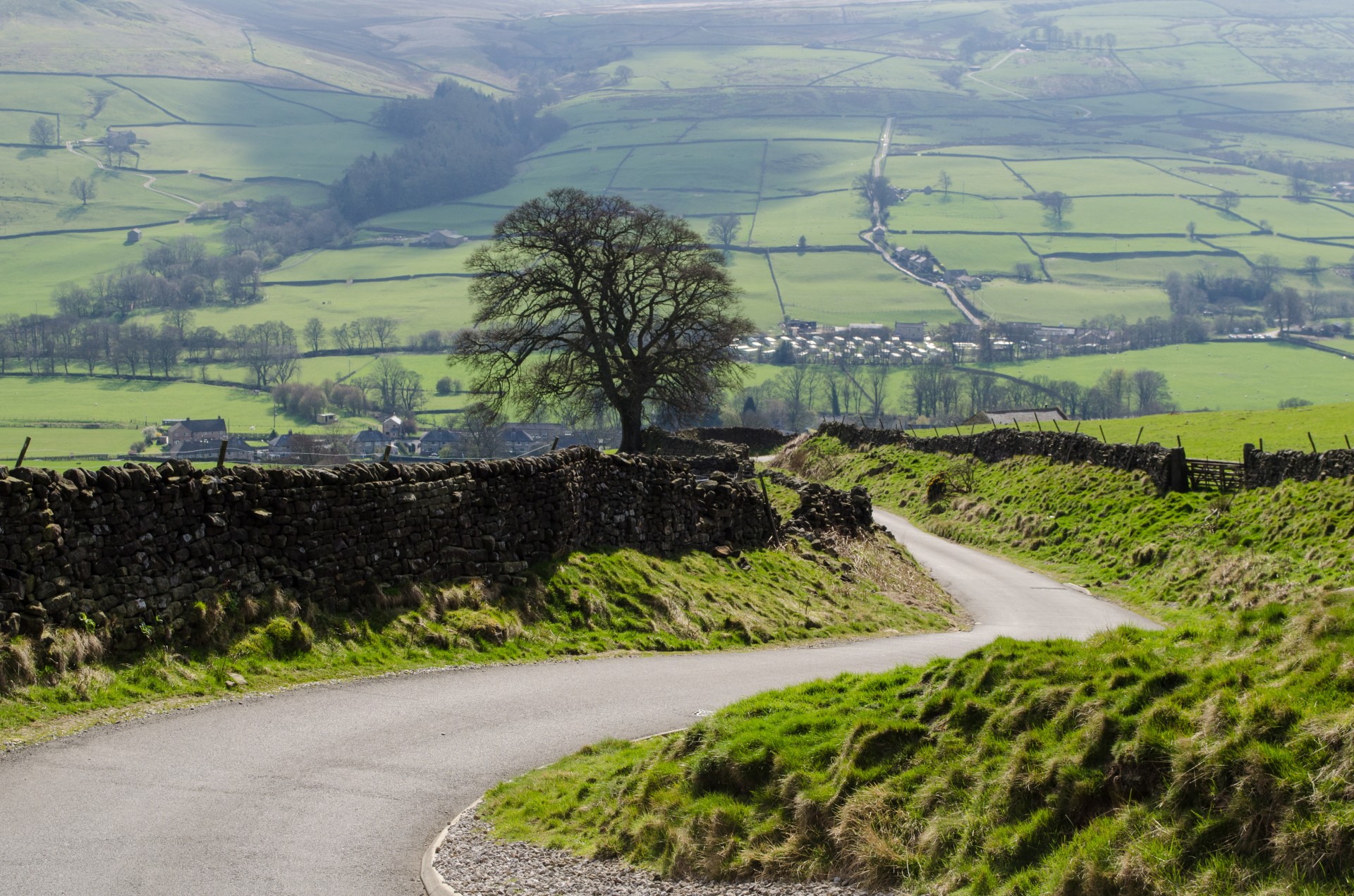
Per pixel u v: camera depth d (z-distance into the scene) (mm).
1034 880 10141
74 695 15508
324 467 21656
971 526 53812
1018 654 13641
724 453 63719
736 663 23203
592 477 28703
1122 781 10602
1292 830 9156
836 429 80188
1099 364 182125
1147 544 40688
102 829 11805
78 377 138125
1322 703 10172
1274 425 59844
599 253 61219
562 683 20250
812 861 11578
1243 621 12758
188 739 15078
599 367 61812
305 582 20094
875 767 12453
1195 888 9227
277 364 154625
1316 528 33594
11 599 15266
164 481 17906
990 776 11633
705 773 13273
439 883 11242
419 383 145250
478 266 62594
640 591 26641
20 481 15492
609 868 12039
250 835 12086
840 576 35719
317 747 15383
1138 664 12508
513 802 13797
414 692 18703
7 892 10102
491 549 24438
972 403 152500
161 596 17578
